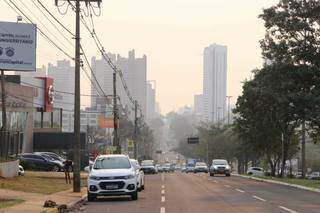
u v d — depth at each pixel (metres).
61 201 26.16
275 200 28.16
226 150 119.19
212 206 24.48
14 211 21.03
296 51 49.59
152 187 39.84
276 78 50.66
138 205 25.19
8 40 47.34
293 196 31.31
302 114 49.00
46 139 78.88
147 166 77.12
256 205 25.09
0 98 63.38
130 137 127.00
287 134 62.41
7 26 47.28
